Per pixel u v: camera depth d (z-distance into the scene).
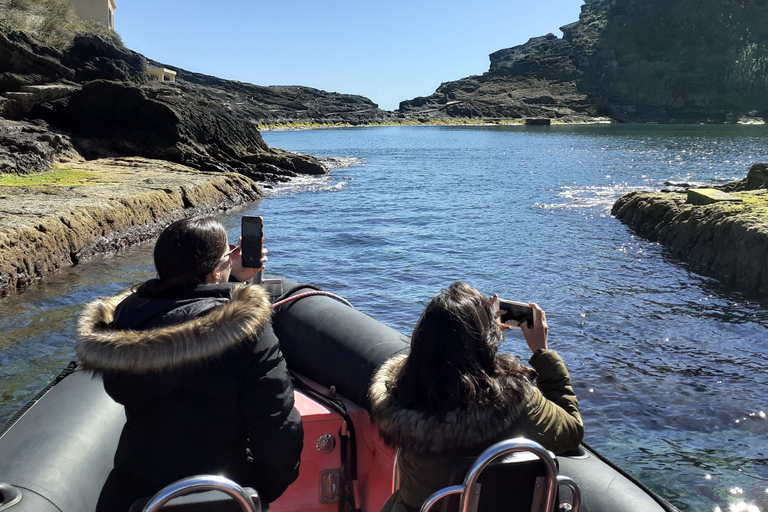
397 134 100.56
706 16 178.50
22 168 18.06
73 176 18.19
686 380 5.78
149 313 1.69
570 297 8.59
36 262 9.70
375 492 2.44
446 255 11.70
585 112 172.50
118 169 21.17
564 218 15.80
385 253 12.02
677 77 173.62
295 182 27.08
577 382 5.75
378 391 1.69
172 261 1.74
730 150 49.19
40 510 1.93
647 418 5.07
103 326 1.71
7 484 1.93
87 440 2.30
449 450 1.54
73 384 2.63
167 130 26.03
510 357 1.70
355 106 177.50
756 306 8.02
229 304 1.63
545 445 1.63
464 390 1.52
